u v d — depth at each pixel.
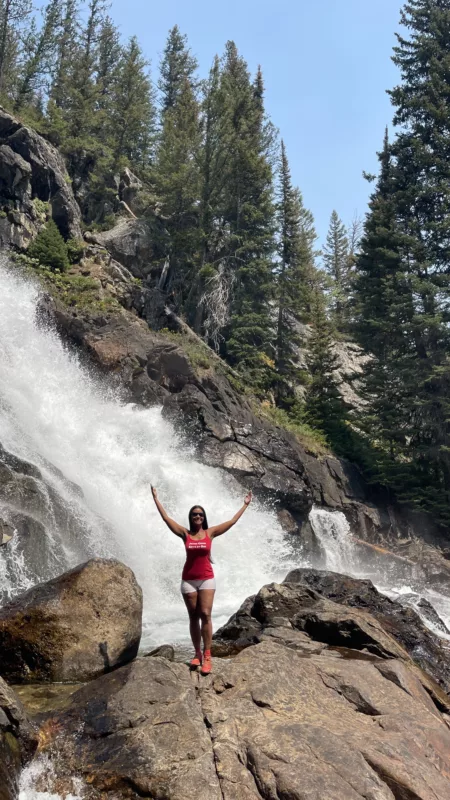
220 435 25.00
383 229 37.34
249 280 38.62
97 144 41.84
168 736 6.07
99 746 6.10
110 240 36.16
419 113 40.81
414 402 34.06
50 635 8.44
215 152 40.72
